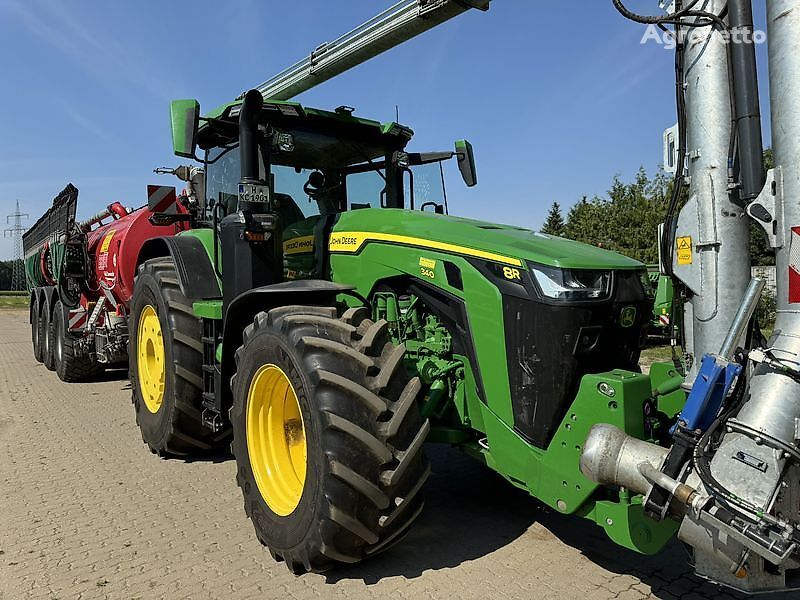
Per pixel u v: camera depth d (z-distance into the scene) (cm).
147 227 708
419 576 298
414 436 288
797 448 204
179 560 318
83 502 397
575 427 270
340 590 286
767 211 227
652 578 296
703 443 220
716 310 254
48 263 938
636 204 2667
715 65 250
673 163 273
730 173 244
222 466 470
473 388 322
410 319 358
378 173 489
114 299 757
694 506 211
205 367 430
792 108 217
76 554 325
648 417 265
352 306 389
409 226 361
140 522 366
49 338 922
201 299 446
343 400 281
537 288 289
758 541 198
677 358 296
